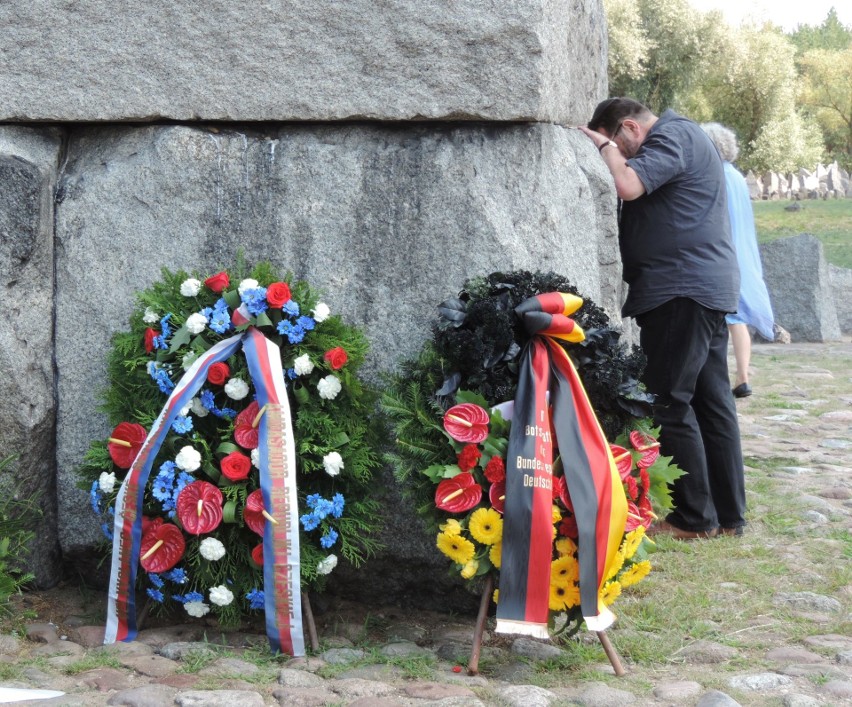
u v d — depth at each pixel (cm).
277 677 328
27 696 298
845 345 1362
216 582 362
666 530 505
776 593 417
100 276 413
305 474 376
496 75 385
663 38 3072
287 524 352
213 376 363
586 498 337
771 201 3225
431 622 400
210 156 407
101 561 398
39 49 410
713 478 505
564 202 416
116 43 407
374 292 400
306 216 403
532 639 371
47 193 411
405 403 359
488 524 335
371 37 391
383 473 397
